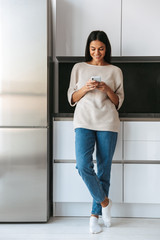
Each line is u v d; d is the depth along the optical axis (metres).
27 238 1.93
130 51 2.44
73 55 2.46
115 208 2.36
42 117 2.19
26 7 2.16
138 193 2.27
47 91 2.20
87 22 2.43
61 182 2.30
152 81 2.77
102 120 2.06
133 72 2.77
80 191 2.29
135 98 2.78
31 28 2.17
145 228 2.12
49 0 2.42
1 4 2.16
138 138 2.27
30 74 2.18
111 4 2.42
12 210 2.20
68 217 2.37
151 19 2.42
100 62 2.21
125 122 2.27
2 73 2.18
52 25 2.73
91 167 2.06
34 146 2.19
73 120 2.20
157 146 2.26
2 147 2.19
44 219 2.21
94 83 2.02
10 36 2.17
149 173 2.26
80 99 2.16
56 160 2.32
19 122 2.19
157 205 2.35
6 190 2.20
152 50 2.43
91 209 2.38
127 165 2.27
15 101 2.19
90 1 2.42
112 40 2.44
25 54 2.17
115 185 2.28
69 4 2.43
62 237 1.95
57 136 2.29
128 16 2.42
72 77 2.21
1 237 1.95
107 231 2.06
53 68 2.74
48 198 2.27
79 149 2.05
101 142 2.10
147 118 2.26
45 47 2.17
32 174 2.19
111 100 2.16
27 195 2.20
